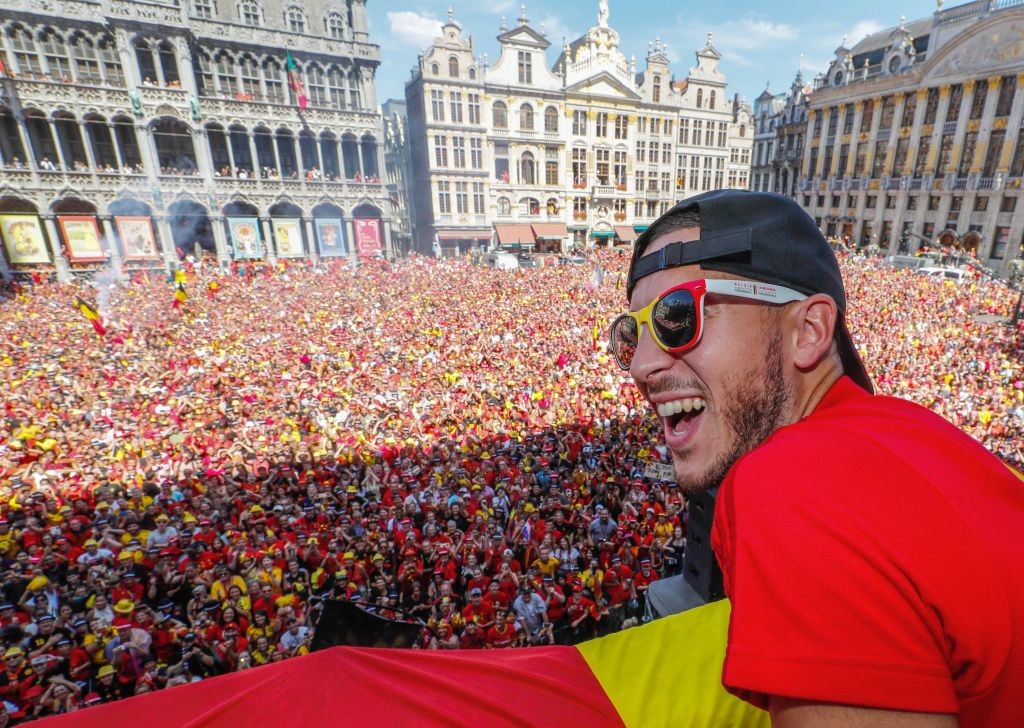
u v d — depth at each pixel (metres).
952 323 26.03
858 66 54.72
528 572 9.89
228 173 42.47
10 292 32.03
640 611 9.27
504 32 49.47
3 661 7.54
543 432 15.06
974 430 14.37
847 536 0.63
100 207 37.75
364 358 20.67
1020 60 40.31
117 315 26.27
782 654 0.60
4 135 35.94
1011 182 41.97
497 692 1.30
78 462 12.68
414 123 52.47
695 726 1.22
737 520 0.75
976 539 0.65
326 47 44.19
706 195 1.14
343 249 47.25
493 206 52.97
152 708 1.30
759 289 0.99
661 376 1.05
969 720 0.69
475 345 22.41
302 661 1.46
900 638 0.58
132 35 36.84
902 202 49.38
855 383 1.08
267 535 10.36
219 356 20.25
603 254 49.47
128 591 8.95
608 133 56.03
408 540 10.09
